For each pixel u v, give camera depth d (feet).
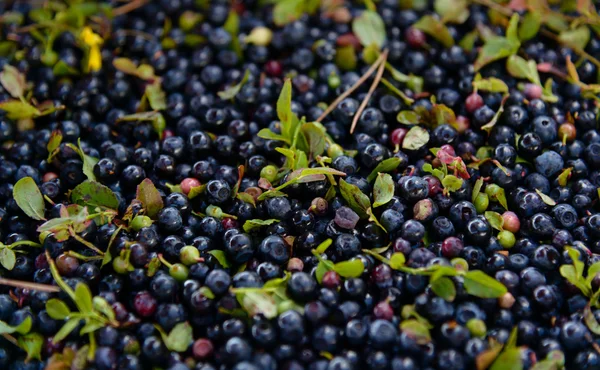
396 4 1.37
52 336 1.12
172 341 1.09
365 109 1.25
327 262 1.11
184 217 1.18
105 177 1.20
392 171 1.20
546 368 1.07
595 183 1.19
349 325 1.09
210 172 1.20
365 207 1.15
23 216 1.20
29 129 1.26
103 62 1.33
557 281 1.13
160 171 1.21
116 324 1.09
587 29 1.31
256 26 1.36
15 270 1.15
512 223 1.16
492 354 1.07
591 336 1.09
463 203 1.16
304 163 1.18
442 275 1.10
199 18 1.37
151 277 1.13
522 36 1.31
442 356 1.07
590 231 1.16
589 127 1.23
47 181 1.21
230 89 1.28
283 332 1.08
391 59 1.31
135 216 1.16
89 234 1.15
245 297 1.09
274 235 1.14
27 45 1.35
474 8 1.35
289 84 1.19
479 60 1.28
